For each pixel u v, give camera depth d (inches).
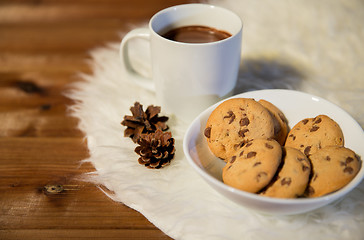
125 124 20.9
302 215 17.7
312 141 18.3
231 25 21.4
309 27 27.7
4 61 26.0
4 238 17.4
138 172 19.4
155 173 19.3
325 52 25.6
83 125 21.9
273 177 16.7
